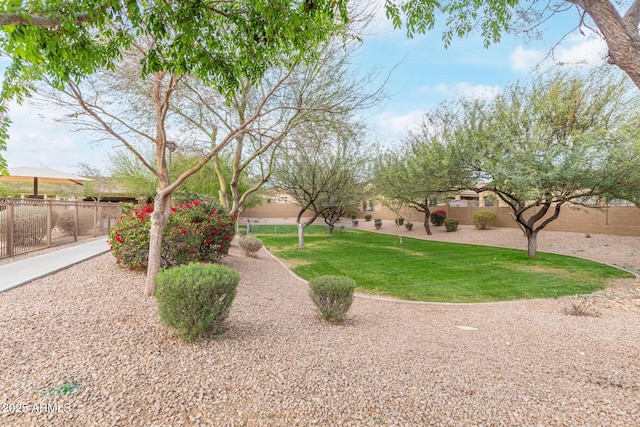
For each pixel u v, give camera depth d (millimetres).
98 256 7137
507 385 2754
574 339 4090
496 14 4086
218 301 3361
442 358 3336
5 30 2025
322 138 8516
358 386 2604
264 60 3617
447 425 2154
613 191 9266
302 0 2828
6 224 7000
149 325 3500
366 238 18672
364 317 5070
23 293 4188
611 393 2646
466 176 11305
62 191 25453
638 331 4441
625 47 2439
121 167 19047
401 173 14469
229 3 3148
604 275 8750
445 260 11328
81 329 3236
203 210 7988
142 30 2738
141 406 2188
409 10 3805
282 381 2607
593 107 10016
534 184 9180
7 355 2641
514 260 11203
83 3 2088
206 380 2547
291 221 30828
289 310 5027
